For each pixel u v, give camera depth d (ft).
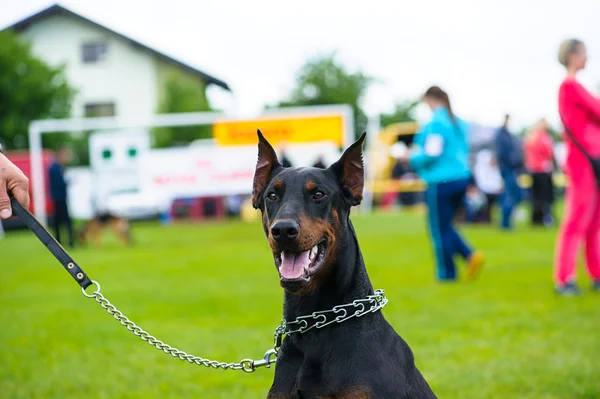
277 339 12.40
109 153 63.05
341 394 11.00
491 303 25.85
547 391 16.38
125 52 131.54
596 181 25.68
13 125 98.94
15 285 35.29
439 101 29.68
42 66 102.78
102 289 32.73
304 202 11.61
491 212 61.72
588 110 24.86
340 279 11.64
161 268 39.32
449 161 29.76
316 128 61.72
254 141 61.67
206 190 62.13
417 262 37.58
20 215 11.14
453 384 17.10
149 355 20.94
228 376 18.79
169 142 103.35
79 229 55.83
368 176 81.30
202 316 25.98
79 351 21.61
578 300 25.71
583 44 24.82
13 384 18.37
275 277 34.83
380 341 11.50
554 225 57.82
